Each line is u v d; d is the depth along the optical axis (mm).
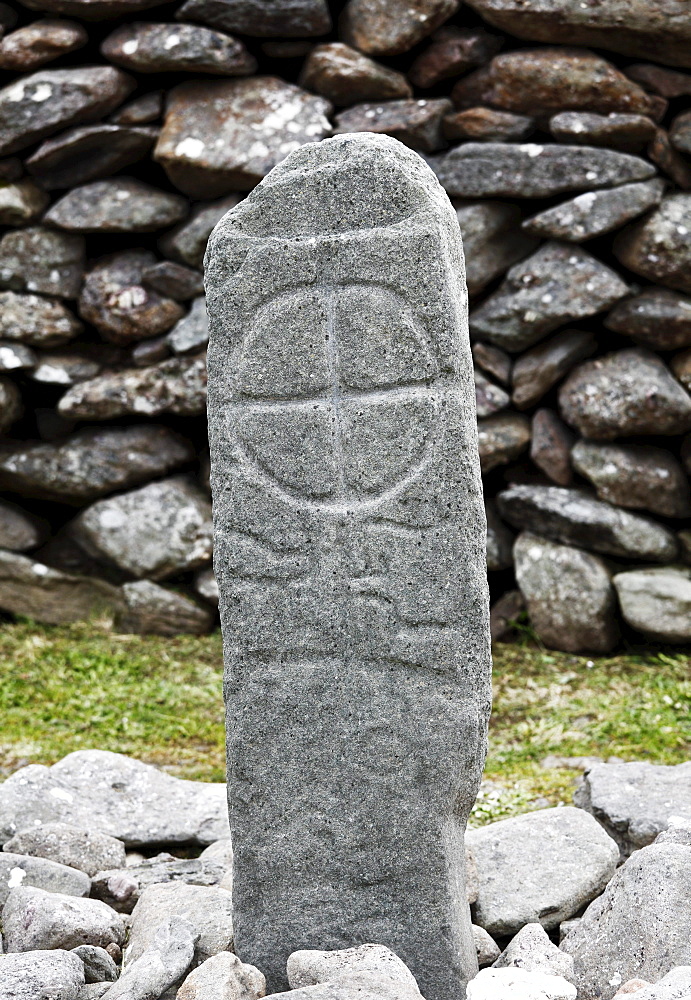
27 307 5043
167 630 5047
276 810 2271
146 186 5027
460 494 2211
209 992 2041
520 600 4922
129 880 2725
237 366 2285
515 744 3912
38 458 5102
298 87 4969
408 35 4840
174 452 5141
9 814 3053
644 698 4227
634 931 2260
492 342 4906
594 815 3025
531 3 4656
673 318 4652
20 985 2070
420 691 2223
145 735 4027
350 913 2244
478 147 4758
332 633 2244
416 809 2223
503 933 2574
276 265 2262
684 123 4695
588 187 4680
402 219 2217
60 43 4902
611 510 4750
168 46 4816
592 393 4758
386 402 2223
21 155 5016
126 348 5176
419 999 1992
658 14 4562
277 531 2264
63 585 5109
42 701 4336
